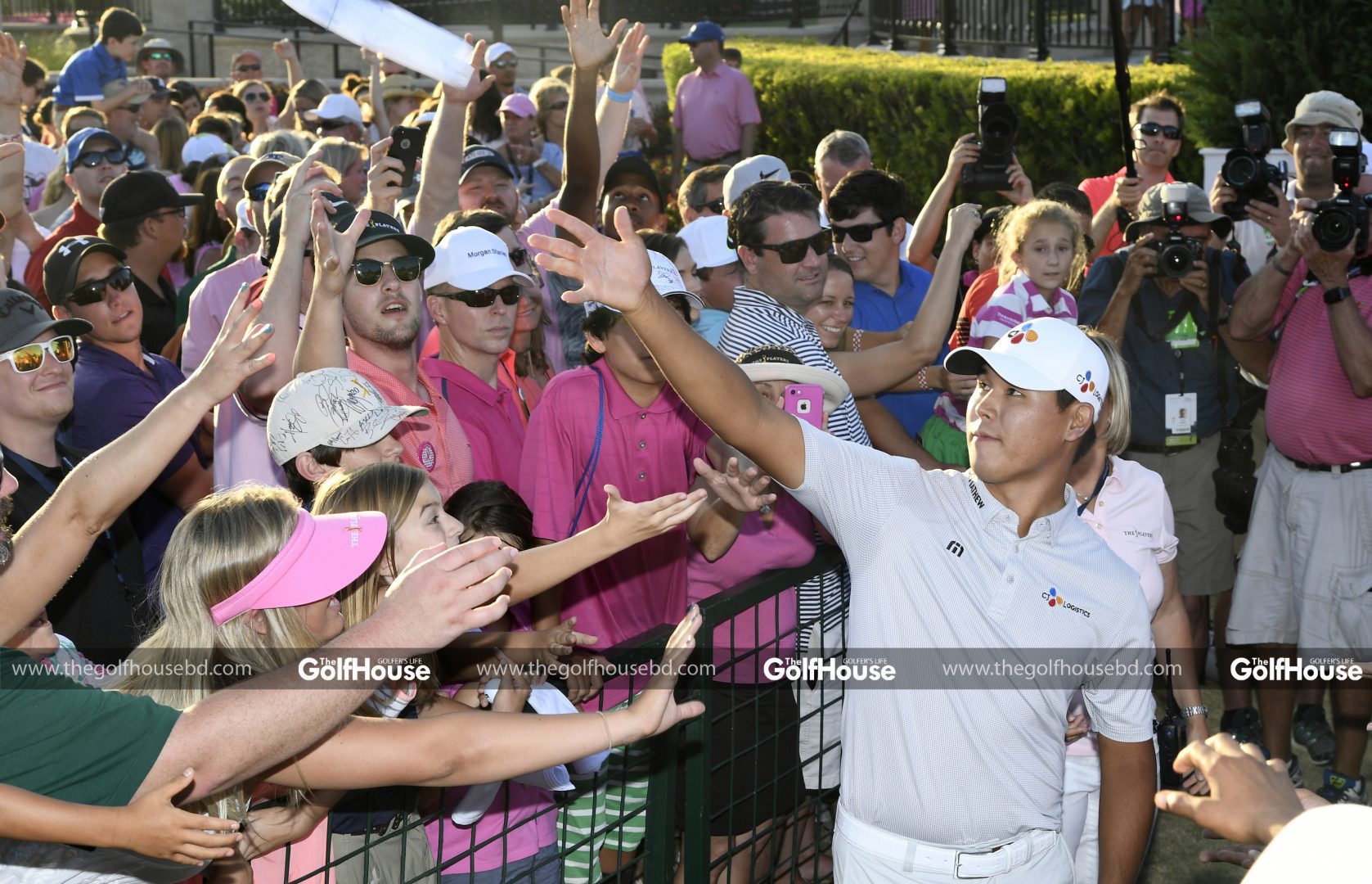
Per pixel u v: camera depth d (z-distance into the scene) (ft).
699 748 9.53
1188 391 16.30
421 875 8.26
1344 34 24.58
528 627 11.10
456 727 7.46
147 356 14.34
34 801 6.20
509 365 14.60
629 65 18.99
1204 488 16.52
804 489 9.00
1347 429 15.29
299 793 7.95
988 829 9.15
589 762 9.75
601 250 7.89
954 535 9.01
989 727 9.03
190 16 69.10
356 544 7.59
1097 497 11.86
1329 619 15.72
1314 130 17.74
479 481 10.40
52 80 50.08
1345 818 5.57
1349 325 14.73
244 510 7.43
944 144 34.99
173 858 6.41
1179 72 29.48
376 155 15.17
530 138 29.32
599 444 11.67
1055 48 41.86
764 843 11.83
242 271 16.29
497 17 63.31
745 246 13.64
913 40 49.62
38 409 11.15
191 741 6.41
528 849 9.95
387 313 11.57
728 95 37.88
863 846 9.41
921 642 9.05
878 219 17.39
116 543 11.80
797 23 60.39
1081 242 16.10
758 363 10.98
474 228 13.04
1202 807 6.55
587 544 8.88
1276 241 16.61
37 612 7.99
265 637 7.43
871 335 16.67
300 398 10.04
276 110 38.96
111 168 21.56
